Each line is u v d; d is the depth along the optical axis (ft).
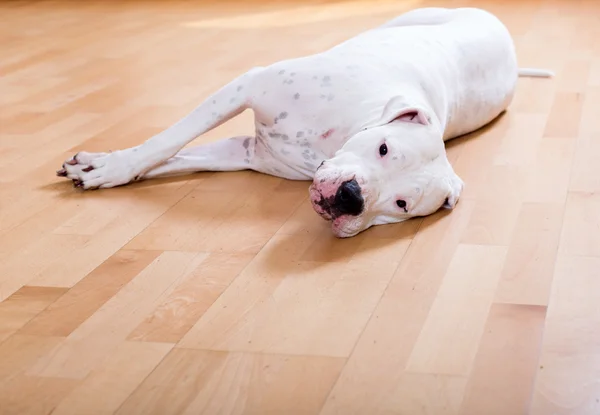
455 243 8.48
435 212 9.14
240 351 6.88
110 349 6.97
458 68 10.75
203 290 7.77
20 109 13.05
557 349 6.75
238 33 17.67
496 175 10.05
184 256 8.38
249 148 10.30
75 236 8.84
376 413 6.10
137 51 16.48
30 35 18.34
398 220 8.87
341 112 9.30
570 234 8.58
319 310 7.41
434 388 6.36
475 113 11.12
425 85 9.93
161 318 7.36
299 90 9.46
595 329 7.00
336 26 17.97
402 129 8.63
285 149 9.68
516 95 12.89
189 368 6.69
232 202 9.53
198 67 15.08
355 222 8.46
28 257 8.45
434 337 6.97
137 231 8.91
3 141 11.65
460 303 7.45
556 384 6.35
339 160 8.44
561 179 9.88
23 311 7.54
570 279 7.75
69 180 10.25
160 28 18.45
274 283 7.86
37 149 11.30
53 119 12.50
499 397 6.23
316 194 8.36
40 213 9.37
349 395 6.31
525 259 8.13
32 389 6.51
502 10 18.74
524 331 7.01
